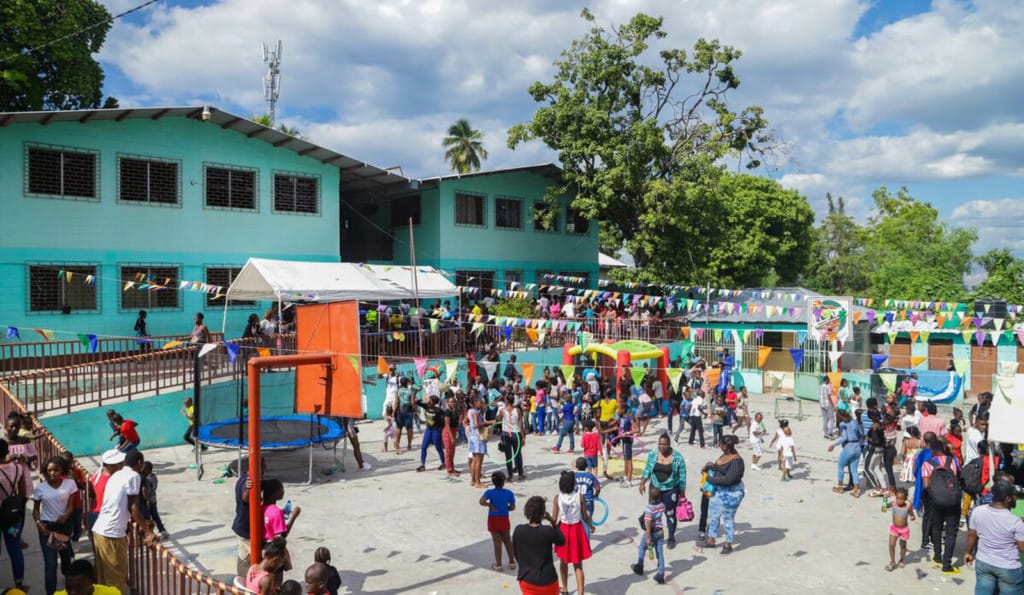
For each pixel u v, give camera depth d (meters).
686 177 30.23
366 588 9.38
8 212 19.25
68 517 8.42
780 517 12.84
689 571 10.23
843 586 9.70
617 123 30.75
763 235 43.19
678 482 11.04
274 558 6.95
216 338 19.86
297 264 21.42
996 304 28.94
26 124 19.52
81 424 15.73
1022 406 10.23
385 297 21.75
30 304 19.61
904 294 38.03
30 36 23.95
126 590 8.34
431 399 15.70
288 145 24.42
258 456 8.45
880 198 60.38
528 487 14.59
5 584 8.83
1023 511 9.51
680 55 29.84
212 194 23.14
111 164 21.05
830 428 20.59
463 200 30.11
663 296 30.77
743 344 30.50
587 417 18.38
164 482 14.30
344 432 15.66
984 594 8.36
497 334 25.50
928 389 25.92
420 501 13.45
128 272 21.39
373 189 29.73
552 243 33.66
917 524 12.38
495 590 9.34
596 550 11.12
